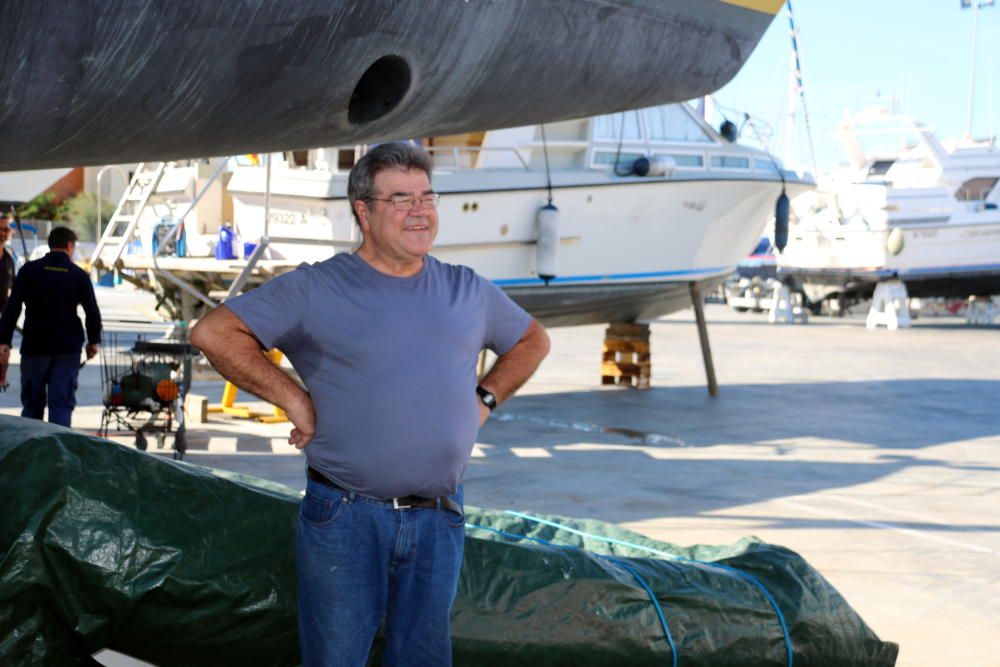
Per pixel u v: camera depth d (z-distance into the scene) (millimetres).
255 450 8836
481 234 11133
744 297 35906
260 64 3166
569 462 8938
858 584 5543
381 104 3676
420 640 2715
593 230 12062
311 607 2666
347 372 2586
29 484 3143
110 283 28656
